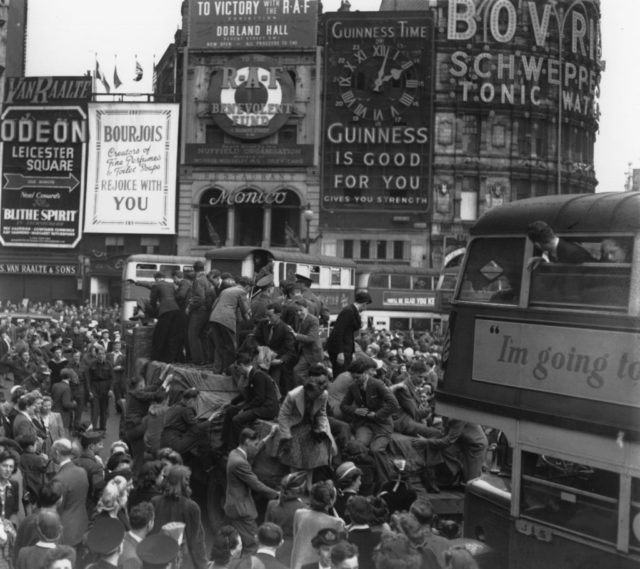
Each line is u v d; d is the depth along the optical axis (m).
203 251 84.06
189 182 84.19
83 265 84.88
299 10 82.44
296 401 14.22
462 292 12.12
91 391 28.12
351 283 51.91
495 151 82.62
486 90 82.06
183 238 84.19
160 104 84.19
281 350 17.25
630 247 9.83
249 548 13.36
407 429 17.33
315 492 10.46
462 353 11.98
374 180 82.56
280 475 14.66
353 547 8.73
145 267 46.62
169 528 10.53
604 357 9.94
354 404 16.05
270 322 17.61
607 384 9.88
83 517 12.01
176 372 17.72
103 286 85.69
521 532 11.04
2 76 90.31
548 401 10.59
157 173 84.19
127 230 84.31
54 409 24.22
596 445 9.95
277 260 45.38
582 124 86.69
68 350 31.36
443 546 9.89
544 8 83.12
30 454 14.66
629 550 9.65
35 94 85.44
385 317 61.03
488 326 11.55
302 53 82.75
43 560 8.91
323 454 14.38
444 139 82.19
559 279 10.62
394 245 82.56
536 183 83.62
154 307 21.08
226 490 14.60
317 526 10.41
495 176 82.50
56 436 17.81
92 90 85.56
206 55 83.81
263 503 15.63
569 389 10.33
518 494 11.08
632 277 9.73
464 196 82.81
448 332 12.30
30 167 85.38
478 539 12.52
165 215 84.12
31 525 9.95
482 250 11.84
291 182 83.19
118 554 9.51
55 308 73.00
